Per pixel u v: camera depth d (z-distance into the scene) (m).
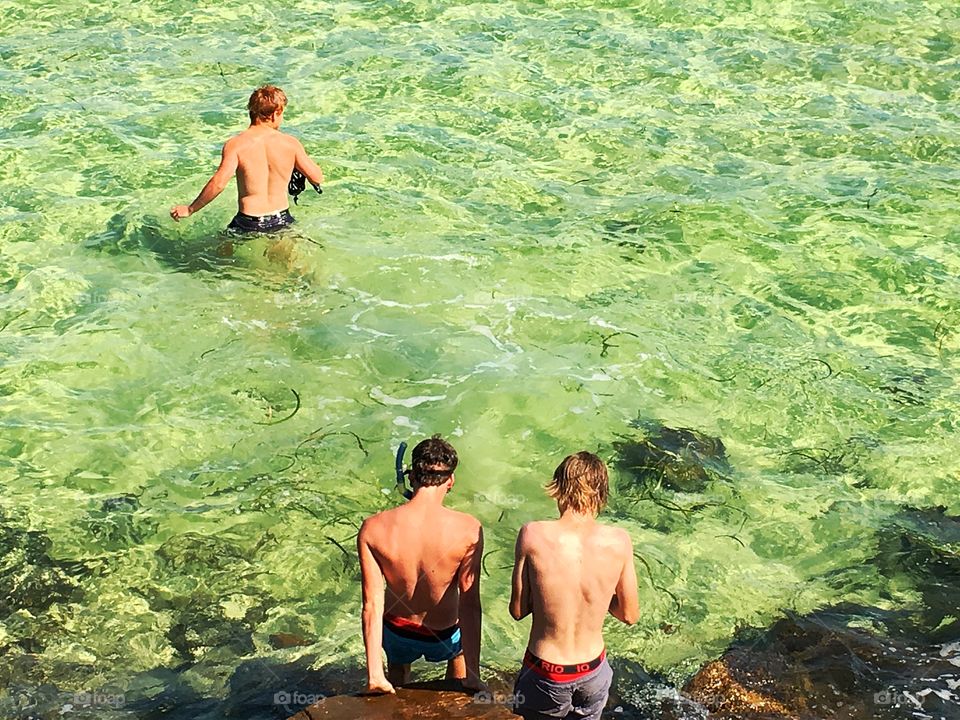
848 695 5.38
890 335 7.98
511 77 11.71
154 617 5.76
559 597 4.87
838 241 8.98
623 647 5.62
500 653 5.55
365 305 8.05
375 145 10.30
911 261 8.72
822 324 8.08
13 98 10.90
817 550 6.25
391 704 4.89
